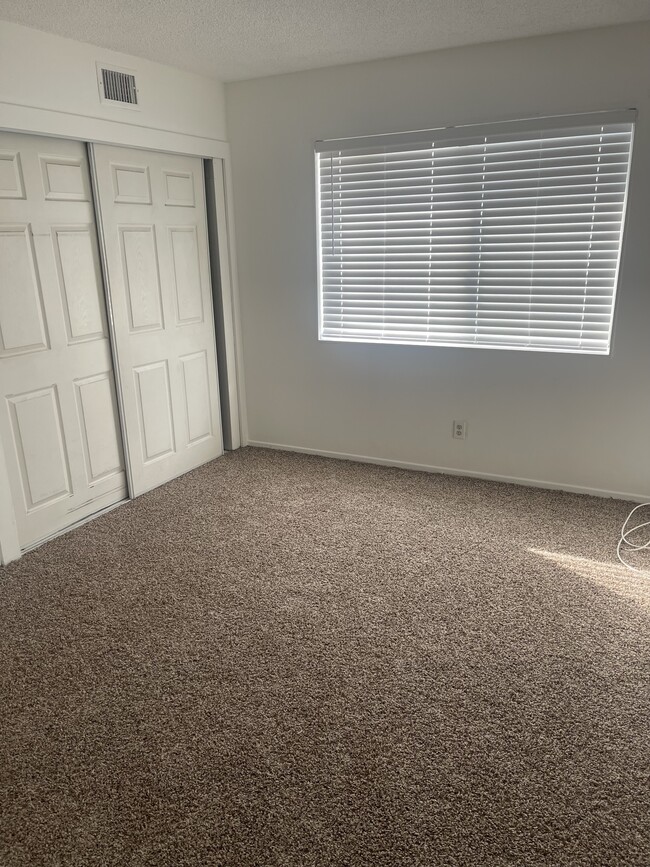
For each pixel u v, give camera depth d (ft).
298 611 8.70
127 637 8.20
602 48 10.30
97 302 11.34
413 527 11.11
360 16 9.49
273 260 14.06
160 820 5.64
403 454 13.93
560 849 5.33
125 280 11.77
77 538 10.89
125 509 12.04
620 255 11.03
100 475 11.89
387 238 12.92
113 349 11.71
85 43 10.25
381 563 9.92
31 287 10.09
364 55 11.57
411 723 6.71
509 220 11.78
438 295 12.76
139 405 12.46
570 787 5.91
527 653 7.79
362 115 12.35
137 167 11.74
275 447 15.42
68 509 11.25
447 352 12.84
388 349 13.41
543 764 6.17
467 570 9.68
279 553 10.28
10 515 10.00
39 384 10.42
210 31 9.96
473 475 13.35
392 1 8.87
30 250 10.01
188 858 5.29
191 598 9.04
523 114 11.11
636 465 11.84
